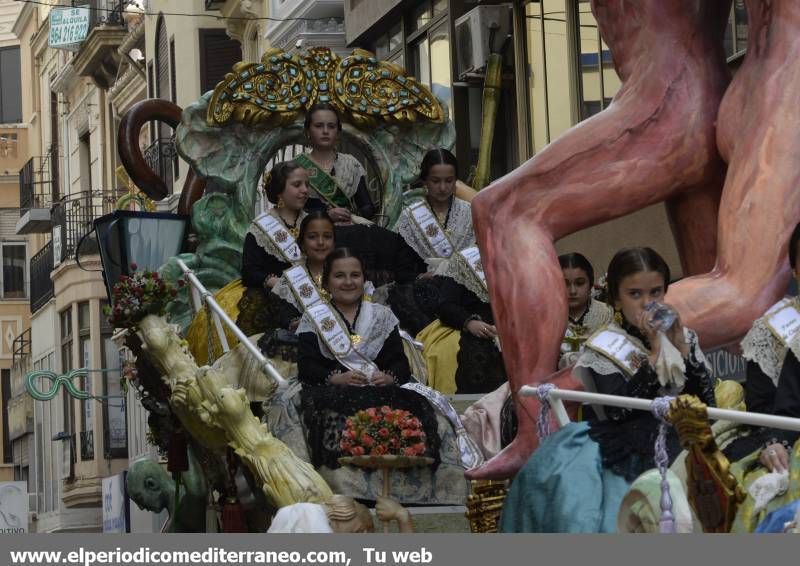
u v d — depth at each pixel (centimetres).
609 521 661
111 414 4578
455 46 2125
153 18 3766
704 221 835
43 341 5206
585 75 1838
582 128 827
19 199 6375
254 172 1323
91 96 4994
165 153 3634
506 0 2000
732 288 761
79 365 4681
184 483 1177
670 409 586
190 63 3434
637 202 823
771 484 600
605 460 680
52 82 5597
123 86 4412
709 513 584
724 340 764
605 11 850
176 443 1114
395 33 2372
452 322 1067
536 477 688
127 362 1168
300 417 891
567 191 820
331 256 944
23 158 6431
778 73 779
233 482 976
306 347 933
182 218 1360
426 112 1358
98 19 4606
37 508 5366
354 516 782
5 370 6303
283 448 851
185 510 1184
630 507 621
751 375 685
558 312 810
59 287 4819
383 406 886
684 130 820
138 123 1496
